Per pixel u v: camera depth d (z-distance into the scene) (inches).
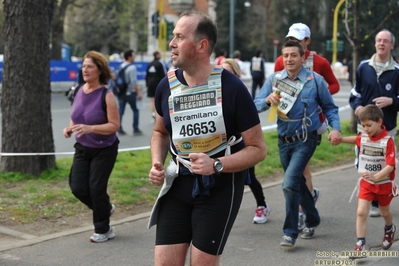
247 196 497.4
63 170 544.1
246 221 426.0
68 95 401.4
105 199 371.2
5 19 518.9
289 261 341.7
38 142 526.6
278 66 420.2
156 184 223.9
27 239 376.2
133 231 398.9
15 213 421.4
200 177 221.5
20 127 520.4
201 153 215.0
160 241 227.3
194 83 224.1
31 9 513.0
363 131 358.9
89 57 371.2
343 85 2148.1
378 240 379.2
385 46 423.2
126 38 3380.9
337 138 357.1
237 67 415.2
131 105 864.3
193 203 224.5
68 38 3408.0
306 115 362.6
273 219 430.9
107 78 377.4
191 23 219.1
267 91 378.0
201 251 221.5
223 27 3041.3
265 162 620.1
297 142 365.7
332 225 414.3
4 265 329.7
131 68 853.8
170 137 234.2
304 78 364.2
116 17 3132.4
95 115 368.5
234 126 224.4
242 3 3068.4
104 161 369.1
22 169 522.6
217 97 221.1
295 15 2775.6
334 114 364.2
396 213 440.1
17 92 520.4
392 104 420.8
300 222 401.4
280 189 523.5
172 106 225.8
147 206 461.7
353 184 540.4
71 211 435.8
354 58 815.7
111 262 339.0
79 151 372.8
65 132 365.4
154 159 231.0
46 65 530.6
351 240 381.1
